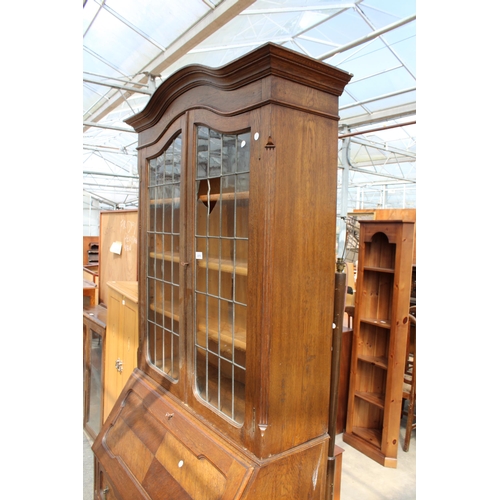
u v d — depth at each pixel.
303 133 1.14
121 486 1.53
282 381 1.16
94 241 7.94
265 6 3.67
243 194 1.20
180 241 1.53
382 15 3.77
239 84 1.16
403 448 2.55
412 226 2.32
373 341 2.65
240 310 1.25
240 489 1.09
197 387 1.47
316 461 1.26
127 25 4.01
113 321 2.35
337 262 1.37
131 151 9.93
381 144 8.71
